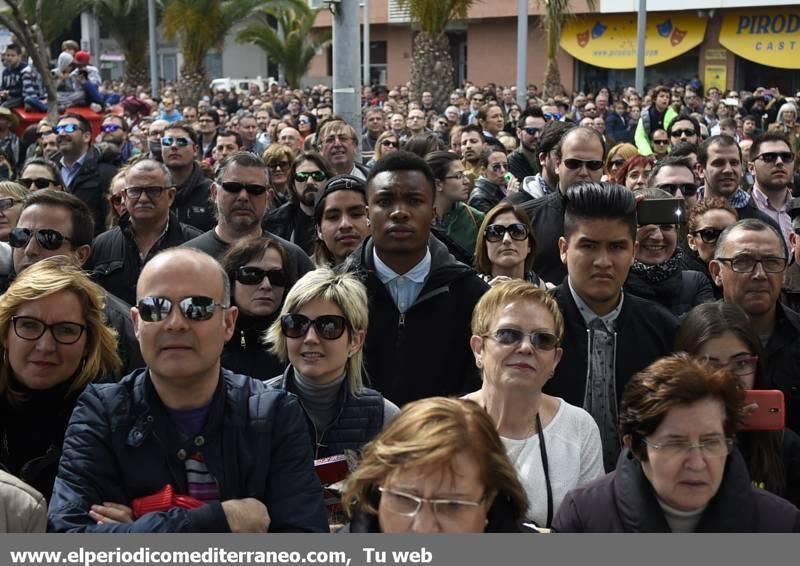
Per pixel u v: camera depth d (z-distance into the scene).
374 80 46.00
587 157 7.22
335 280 4.68
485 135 12.52
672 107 20.23
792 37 36.44
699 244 6.72
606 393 4.86
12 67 18.75
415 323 5.38
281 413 3.76
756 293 5.23
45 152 12.56
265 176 7.08
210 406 3.71
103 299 4.70
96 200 10.90
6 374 4.45
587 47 40.19
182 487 3.64
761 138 9.09
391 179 5.37
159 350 3.65
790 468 4.33
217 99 31.69
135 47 37.41
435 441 2.98
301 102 26.73
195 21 31.31
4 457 4.47
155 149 12.10
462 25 42.59
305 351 4.60
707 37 38.31
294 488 3.67
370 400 4.72
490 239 6.42
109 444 3.64
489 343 4.27
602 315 4.95
